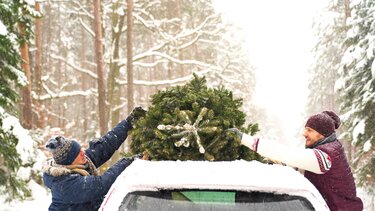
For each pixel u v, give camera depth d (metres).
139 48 42.06
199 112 4.45
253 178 2.95
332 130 4.10
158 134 4.15
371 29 17.58
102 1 28.94
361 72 17.97
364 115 17.27
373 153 17.03
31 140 12.22
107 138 5.45
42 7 39.94
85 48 46.03
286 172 3.10
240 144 4.14
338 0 34.41
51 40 44.25
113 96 27.58
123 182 3.01
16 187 13.59
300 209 2.83
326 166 3.67
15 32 13.16
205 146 4.17
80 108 52.41
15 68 12.77
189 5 35.16
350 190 3.97
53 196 4.14
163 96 4.92
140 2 29.89
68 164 4.18
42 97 27.09
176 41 28.52
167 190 2.91
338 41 34.22
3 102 12.00
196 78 5.14
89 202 4.13
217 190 2.89
